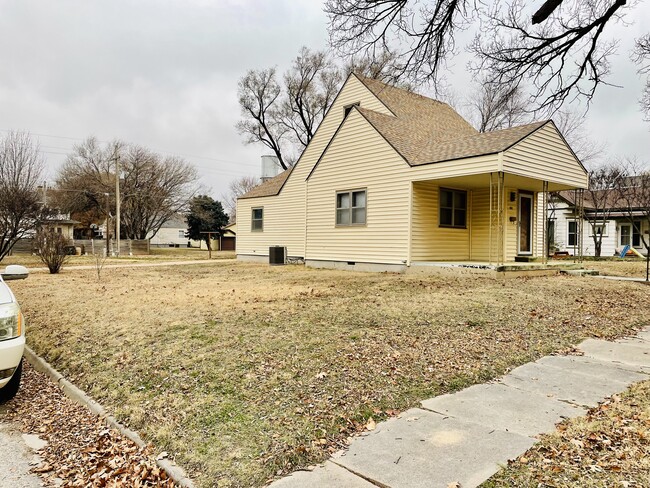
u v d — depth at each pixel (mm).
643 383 4262
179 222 70500
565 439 3072
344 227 14602
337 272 13461
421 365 4676
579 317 6961
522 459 2795
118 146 40094
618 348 5535
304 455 3000
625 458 2771
